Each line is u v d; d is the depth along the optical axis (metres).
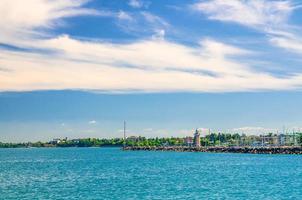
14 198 74.38
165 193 79.25
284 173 121.25
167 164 173.38
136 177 113.25
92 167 159.38
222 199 71.69
